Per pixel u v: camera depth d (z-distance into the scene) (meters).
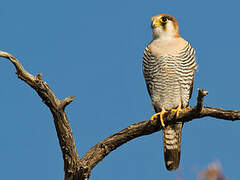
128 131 9.59
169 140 12.09
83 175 9.30
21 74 8.16
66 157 9.14
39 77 8.34
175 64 12.05
